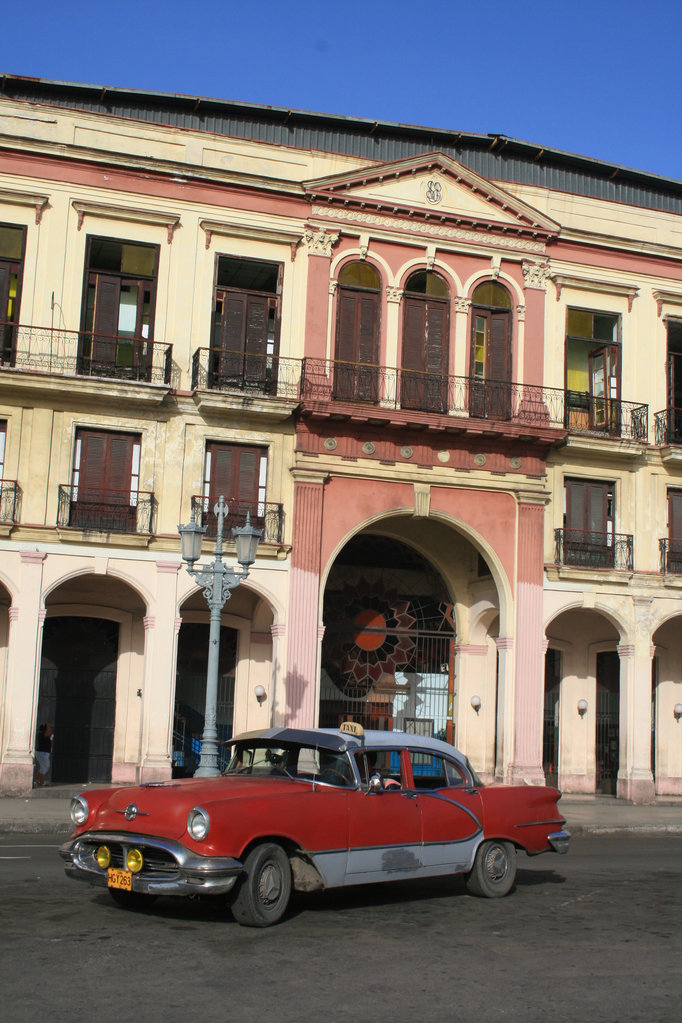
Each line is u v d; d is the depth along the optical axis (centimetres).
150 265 2486
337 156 2631
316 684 2438
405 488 2577
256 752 1095
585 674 2938
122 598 2584
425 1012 700
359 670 2775
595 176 3016
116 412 2397
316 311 2553
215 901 1042
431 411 2586
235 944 864
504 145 2883
